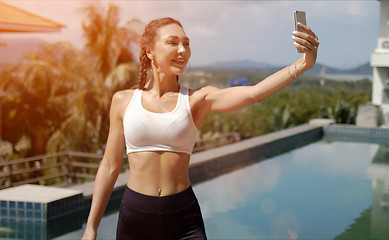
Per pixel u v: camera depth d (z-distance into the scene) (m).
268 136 12.07
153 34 1.85
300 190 7.40
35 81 12.02
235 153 9.47
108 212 5.85
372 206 6.50
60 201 5.25
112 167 1.99
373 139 14.02
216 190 7.28
